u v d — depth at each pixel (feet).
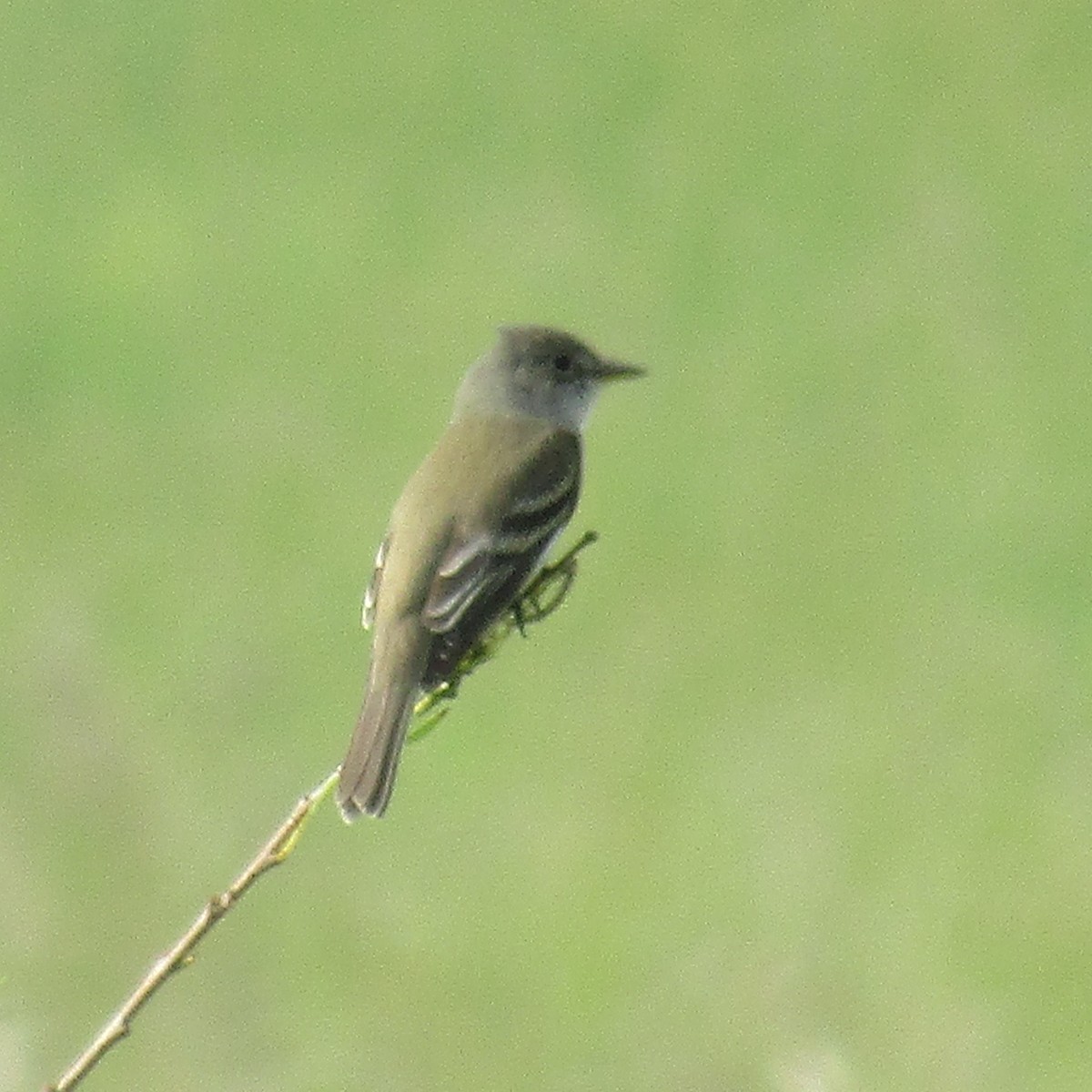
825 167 71.46
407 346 63.62
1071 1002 40.65
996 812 44.60
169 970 20.76
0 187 73.72
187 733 46.32
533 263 67.51
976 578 51.96
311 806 21.13
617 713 48.03
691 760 46.57
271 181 73.61
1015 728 46.91
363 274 67.67
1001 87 75.31
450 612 31.01
